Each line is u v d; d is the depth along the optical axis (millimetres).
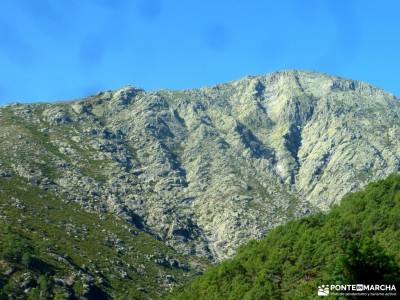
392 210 181125
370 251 80312
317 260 173750
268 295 168125
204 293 198000
